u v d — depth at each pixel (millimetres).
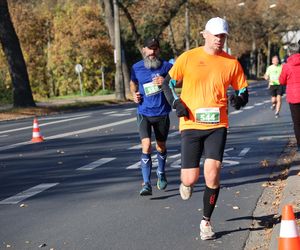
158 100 9250
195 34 69938
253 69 101250
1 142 17688
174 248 6625
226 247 6621
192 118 6785
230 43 85812
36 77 61406
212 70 6742
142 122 9359
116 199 9234
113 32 46250
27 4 60375
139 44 48406
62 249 6688
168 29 69875
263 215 7961
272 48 117188
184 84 6852
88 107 36531
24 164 13016
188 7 50688
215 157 6738
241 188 9844
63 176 11375
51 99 47875
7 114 29906
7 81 52906
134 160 13164
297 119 12289
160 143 9516
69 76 60156
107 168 12180
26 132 20781
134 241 6938
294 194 8570
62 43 58875
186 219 7898
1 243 6977
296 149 13969
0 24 32469
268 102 34062
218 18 6727
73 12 58938
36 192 9914
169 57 68438
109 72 60250
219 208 8422
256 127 19797
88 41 57344
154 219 7941
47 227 7652
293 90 12148
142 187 10102
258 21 92000
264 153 13703
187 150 6867
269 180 10477
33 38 60406
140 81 9266
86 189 10086
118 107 36250
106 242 6922
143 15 49375
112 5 46094
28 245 6875
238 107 6910
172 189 9867
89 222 7863
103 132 19859
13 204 9047
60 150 15242
